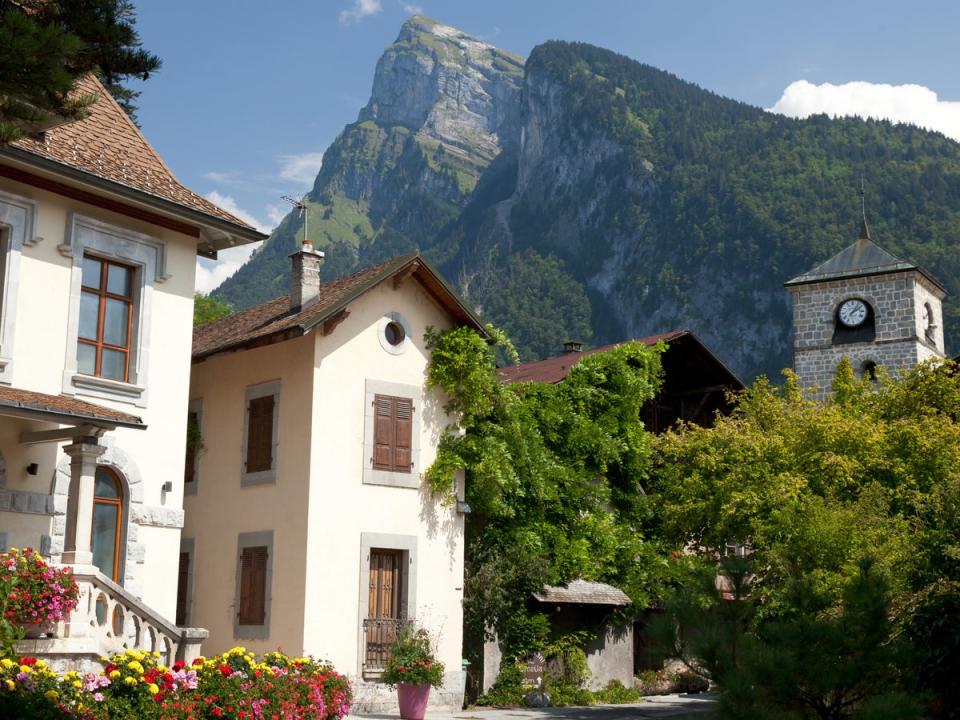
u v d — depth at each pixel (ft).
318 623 64.95
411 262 71.51
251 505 69.67
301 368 68.33
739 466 77.61
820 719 37.24
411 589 69.67
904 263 166.20
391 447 70.38
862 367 167.12
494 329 75.56
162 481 56.75
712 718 34.24
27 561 43.57
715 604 36.99
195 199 60.13
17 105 33.24
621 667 85.25
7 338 50.67
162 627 47.93
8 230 51.65
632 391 88.48
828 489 72.08
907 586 48.39
